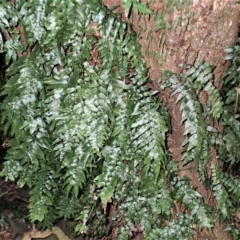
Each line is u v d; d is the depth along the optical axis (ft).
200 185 7.20
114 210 7.70
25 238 10.03
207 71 6.32
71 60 5.67
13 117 6.27
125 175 6.78
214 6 5.78
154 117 6.18
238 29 6.44
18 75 6.22
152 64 6.34
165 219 7.14
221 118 6.96
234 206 7.77
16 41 6.07
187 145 6.81
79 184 6.47
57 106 6.11
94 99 5.95
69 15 5.39
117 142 6.28
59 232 9.89
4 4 5.65
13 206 11.33
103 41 5.73
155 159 6.24
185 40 6.12
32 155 6.56
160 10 5.85
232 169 8.24
